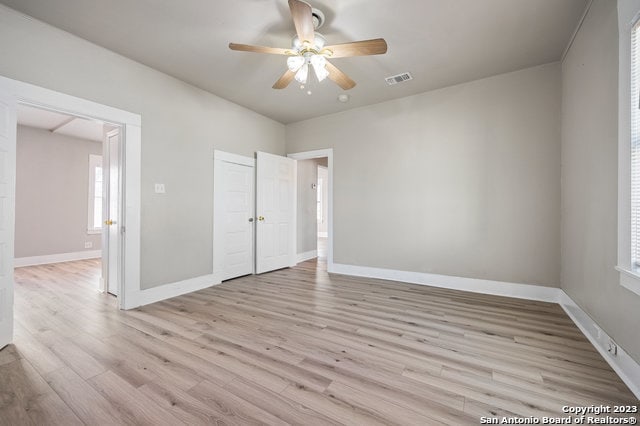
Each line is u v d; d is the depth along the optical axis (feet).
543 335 7.83
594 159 7.34
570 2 7.43
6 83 7.32
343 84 9.41
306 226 20.17
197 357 6.63
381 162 14.32
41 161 18.54
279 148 17.24
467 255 12.22
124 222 9.93
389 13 7.85
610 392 5.35
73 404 5.03
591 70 7.52
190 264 12.11
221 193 13.57
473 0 7.36
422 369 6.14
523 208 11.14
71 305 10.31
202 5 7.55
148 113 10.65
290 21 8.20
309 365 6.29
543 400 5.13
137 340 7.48
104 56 9.45
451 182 12.55
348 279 14.32
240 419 4.67
